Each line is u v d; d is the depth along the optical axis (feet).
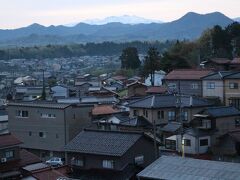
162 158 93.97
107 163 111.55
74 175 115.65
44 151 163.53
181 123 144.25
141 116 166.40
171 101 170.40
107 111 180.04
